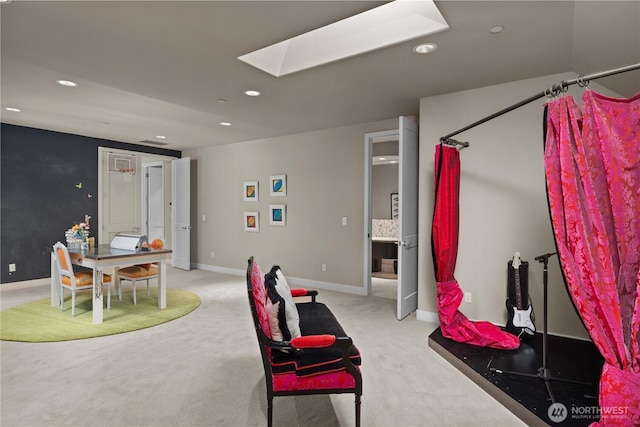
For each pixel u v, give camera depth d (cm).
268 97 396
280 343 197
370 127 513
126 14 226
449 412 225
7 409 222
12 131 539
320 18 229
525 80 341
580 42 255
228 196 693
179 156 776
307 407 229
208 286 576
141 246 435
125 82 350
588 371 260
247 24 238
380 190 780
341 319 407
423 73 323
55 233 584
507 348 300
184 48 274
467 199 370
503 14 221
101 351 313
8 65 309
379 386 256
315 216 575
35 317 402
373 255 755
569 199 181
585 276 176
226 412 222
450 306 331
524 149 344
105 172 646
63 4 215
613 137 174
